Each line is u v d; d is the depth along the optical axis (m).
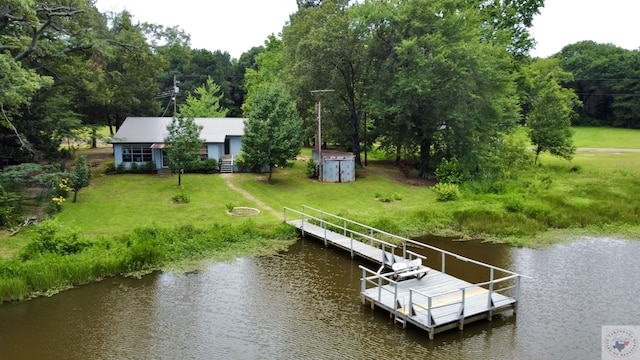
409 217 25.41
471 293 15.34
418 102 34.56
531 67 52.38
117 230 22.00
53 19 28.69
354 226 23.55
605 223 25.09
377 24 35.00
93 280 17.56
